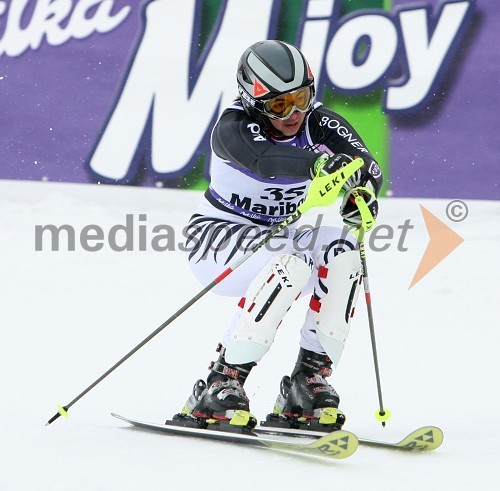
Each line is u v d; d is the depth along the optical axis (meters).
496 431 12.59
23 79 35.62
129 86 34.44
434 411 14.09
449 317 21.38
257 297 12.10
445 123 31.72
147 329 20.75
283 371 17.23
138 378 16.67
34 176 35.69
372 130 32.31
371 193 12.06
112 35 34.62
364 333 20.08
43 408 14.41
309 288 13.30
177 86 33.91
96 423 13.43
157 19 34.06
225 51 33.47
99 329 20.66
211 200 13.73
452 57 31.62
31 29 35.59
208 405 12.60
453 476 10.19
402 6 31.80
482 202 32.75
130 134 34.56
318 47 32.69
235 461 10.91
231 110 12.90
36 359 17.92
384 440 12.31
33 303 23.11
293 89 12.23
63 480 10.12
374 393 15.41
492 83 31.31
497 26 31.22
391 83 32.06
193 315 22.20
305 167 11.62
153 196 34.34
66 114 35.19
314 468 10.58
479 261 27.25
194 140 33.78
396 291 24.23
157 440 12.16
